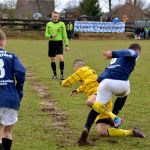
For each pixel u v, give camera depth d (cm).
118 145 717
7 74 603
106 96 721
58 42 1506
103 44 3691
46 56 2472
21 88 615
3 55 609
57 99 1125
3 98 594
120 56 704
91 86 747
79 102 1082
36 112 966
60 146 711
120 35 4794
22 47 3231
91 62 2125
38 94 1209
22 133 790
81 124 854
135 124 864
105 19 5112
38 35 4634
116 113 779
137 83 1438
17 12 7950
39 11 7394
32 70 1812
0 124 609
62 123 864
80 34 4709
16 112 614
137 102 1101
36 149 698
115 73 724
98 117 772
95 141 736
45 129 818
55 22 1510
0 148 593
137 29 4809
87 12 6272
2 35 616
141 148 705
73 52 2788
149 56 2562
